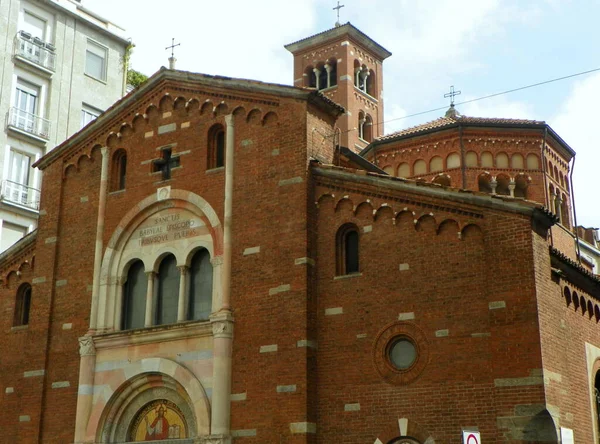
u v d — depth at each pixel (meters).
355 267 26.36
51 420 30.16
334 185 27.08
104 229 31.42
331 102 29.00
